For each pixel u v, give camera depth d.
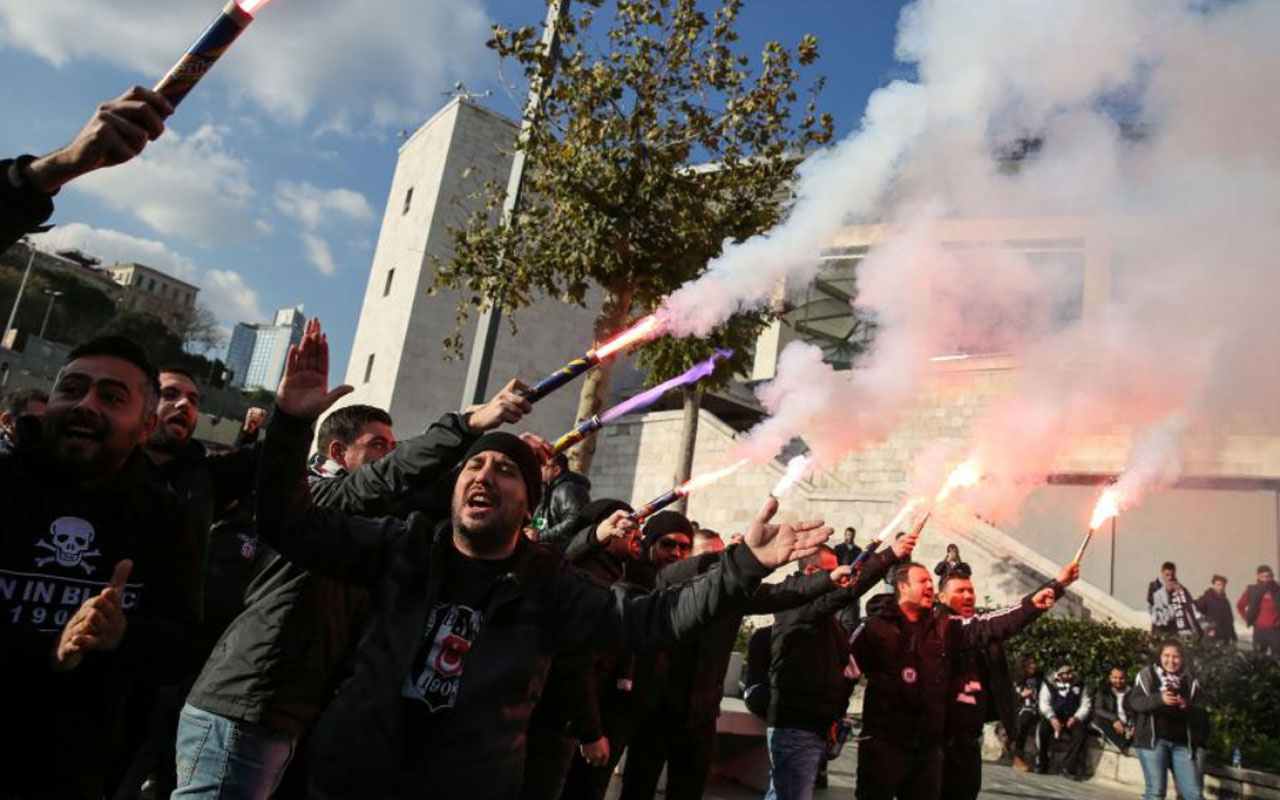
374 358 31.16
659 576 5.78
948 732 6.00
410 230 31.34
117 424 2.65
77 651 2.39
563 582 3.06
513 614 2.92
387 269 32.41
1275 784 11.13
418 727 2.77
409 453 3.32
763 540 2.87
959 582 6.41
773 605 5.63
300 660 3.57
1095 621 15.38
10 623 2.51
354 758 2.77
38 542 2.58
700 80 10.13
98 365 2.67
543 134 10.62
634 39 10.28
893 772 5.55
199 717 3.56
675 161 10.21
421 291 29.38
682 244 9.98
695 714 5.63
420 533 3.02
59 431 2.61
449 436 3.29
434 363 29.36
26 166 1.99
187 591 2.85
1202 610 14.35
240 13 1.85
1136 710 10.27
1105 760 12.81
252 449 4.35
